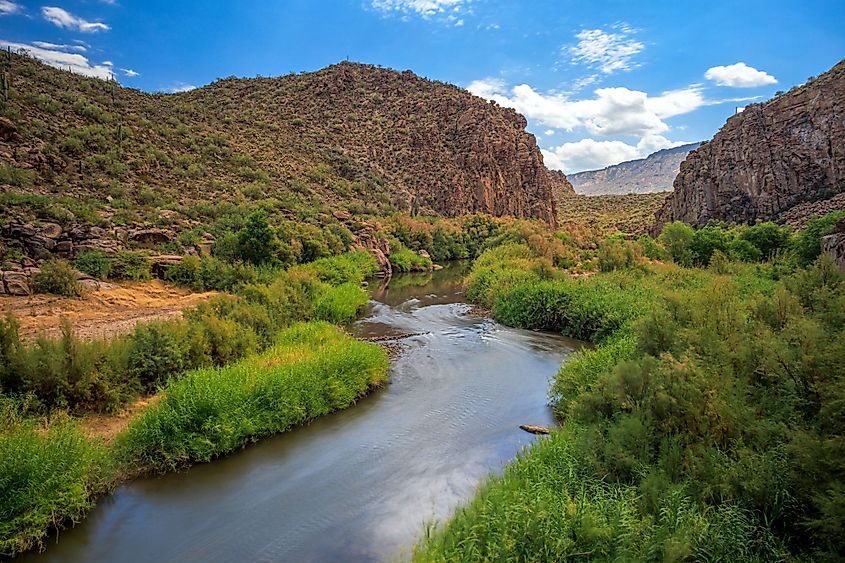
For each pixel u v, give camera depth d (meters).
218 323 14.45
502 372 15.35
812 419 6.40
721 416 7.02
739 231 49.69
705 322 10.34
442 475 9.24
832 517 5.03
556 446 8.57
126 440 9.47
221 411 10.24
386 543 7.33
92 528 7.73
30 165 30.17
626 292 21.38
